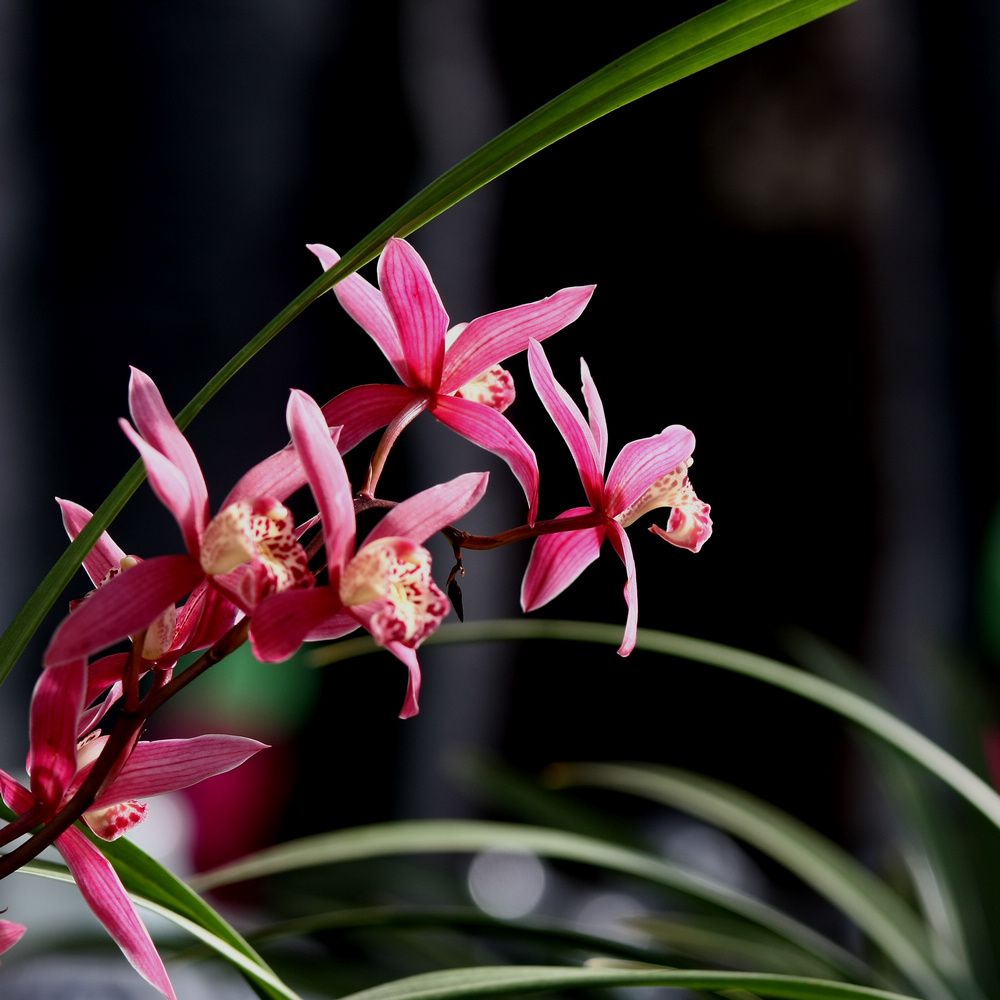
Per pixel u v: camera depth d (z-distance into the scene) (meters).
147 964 0.64
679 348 3.13
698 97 2.92
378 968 0.86
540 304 0.67
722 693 3.12
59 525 2.52
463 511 0.64
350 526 0.63
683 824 2.41
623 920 0.90
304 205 2.71
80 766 0.64
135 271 2.58
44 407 2.53
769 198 2.97
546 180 3.02
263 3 2.54
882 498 3.12
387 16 2.67
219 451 2.63
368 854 0.77
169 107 2.55
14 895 1.45
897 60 2.93
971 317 3.14
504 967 0.66
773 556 3.14
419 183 2.79
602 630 0.78
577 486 2.96
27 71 2.45
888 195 2.99
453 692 2.92
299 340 2.68
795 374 3.12
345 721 2.77
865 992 0.65
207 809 2.19
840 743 3.01
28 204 2.50
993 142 3.02
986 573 3.10
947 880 0.87
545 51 2.84
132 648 0.63
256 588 0.62
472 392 0.69
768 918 0.79
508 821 2.86
